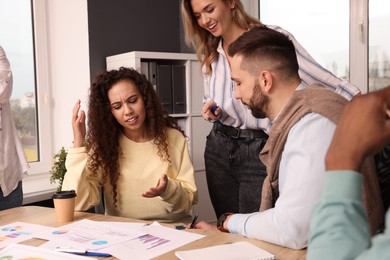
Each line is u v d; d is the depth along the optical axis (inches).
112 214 73.6
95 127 72.5
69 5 128.3
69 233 52.2
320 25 130.6
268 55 46.9
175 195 66.9
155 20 140.3
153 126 74.0
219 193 83.7
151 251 45.0
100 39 127.7
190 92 129.5
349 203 20.4
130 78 73.5
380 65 120.1
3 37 123.6
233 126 78.4
